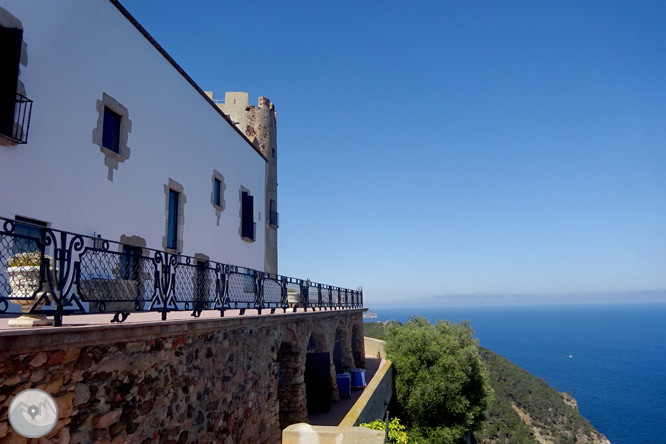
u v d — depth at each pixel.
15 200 8.05
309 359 16.53
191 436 7.19
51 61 8.95
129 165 11.27
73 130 9.47
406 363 24.44
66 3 9.40
